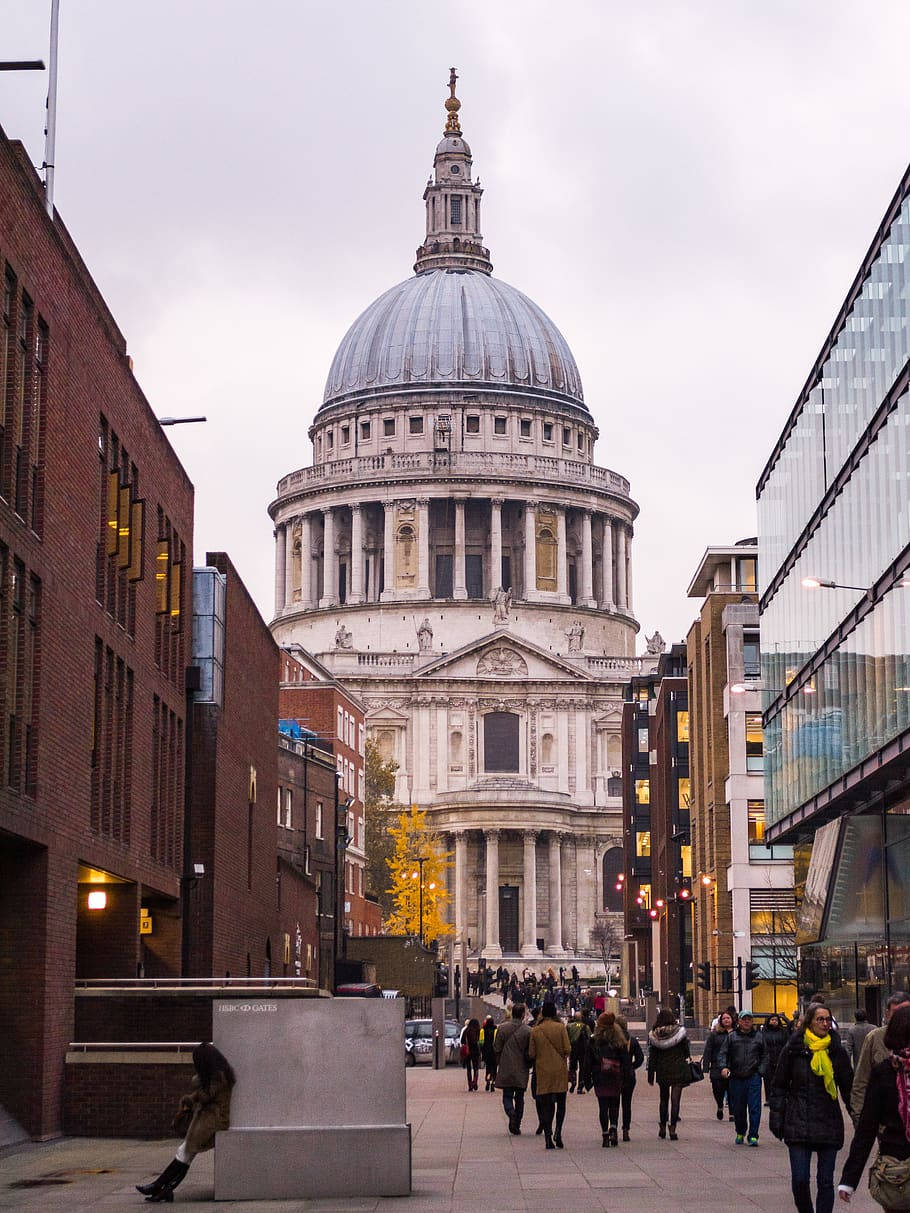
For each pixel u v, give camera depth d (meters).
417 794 174.75
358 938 111.12
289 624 197.75
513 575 198.12
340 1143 25.97
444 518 197.88
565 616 193.00
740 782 85.31
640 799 136.00
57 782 36.00
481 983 138.50
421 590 191.88
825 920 63.78
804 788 65.56
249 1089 26.17
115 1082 35.94
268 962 67.88
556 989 131.75
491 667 178.00
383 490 196.00
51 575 35.56
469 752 176.00
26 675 33.84
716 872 87.44
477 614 188.75
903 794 54.38
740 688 80.75
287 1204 25.22
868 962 59.31
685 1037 35.19
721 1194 25.77
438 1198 25.72
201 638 53.72
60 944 36.22
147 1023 38.16
